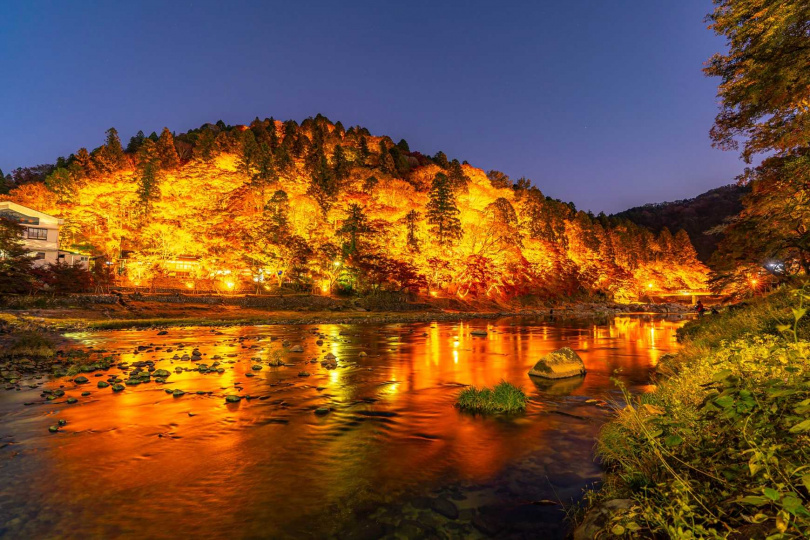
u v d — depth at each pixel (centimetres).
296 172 11500
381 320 5734
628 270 13600
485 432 852
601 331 3722
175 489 600
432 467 677
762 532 267
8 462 697
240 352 2109
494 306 9062
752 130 1468
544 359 1491
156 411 1007
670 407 523
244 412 1004
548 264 11438
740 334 1106
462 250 10056
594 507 469
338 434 845
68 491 593
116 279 6612
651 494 430
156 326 3897
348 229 8856
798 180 1455
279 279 7481
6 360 1712
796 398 308
